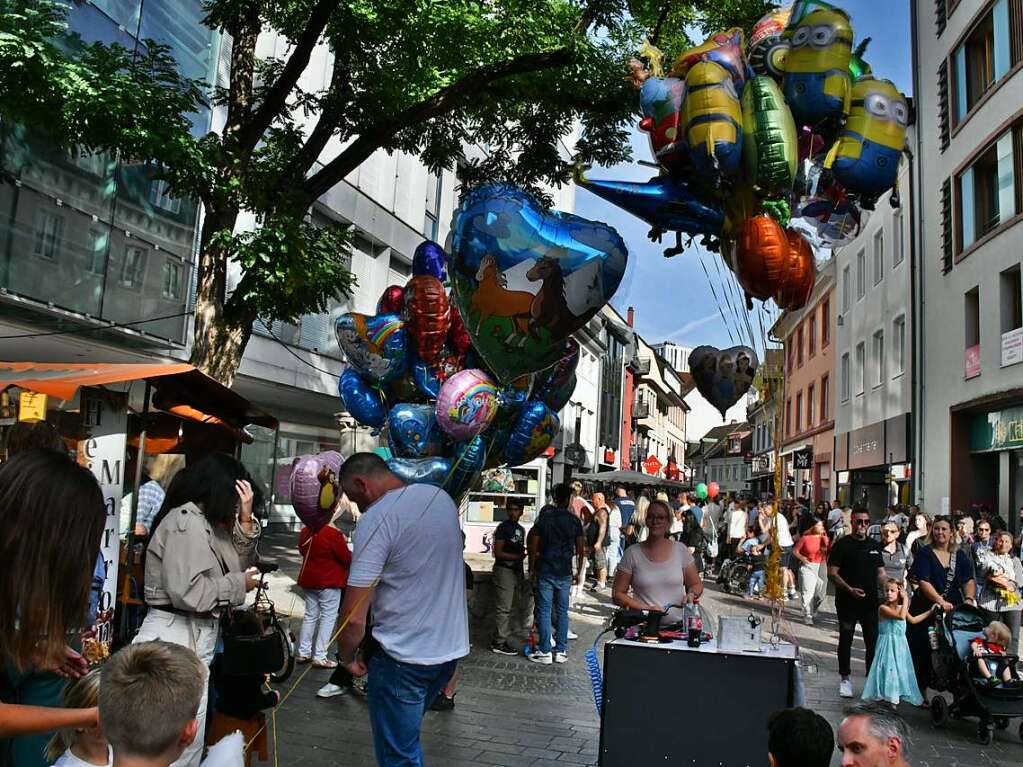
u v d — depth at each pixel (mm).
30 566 2420
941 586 8055
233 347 9289
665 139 5051
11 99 7156
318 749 5773
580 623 12414
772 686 4934
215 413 7965
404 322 7473
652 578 6211
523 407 7766
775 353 5598
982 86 19688
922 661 8125
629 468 56250
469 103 10234
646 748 4996
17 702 2555
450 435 6984
